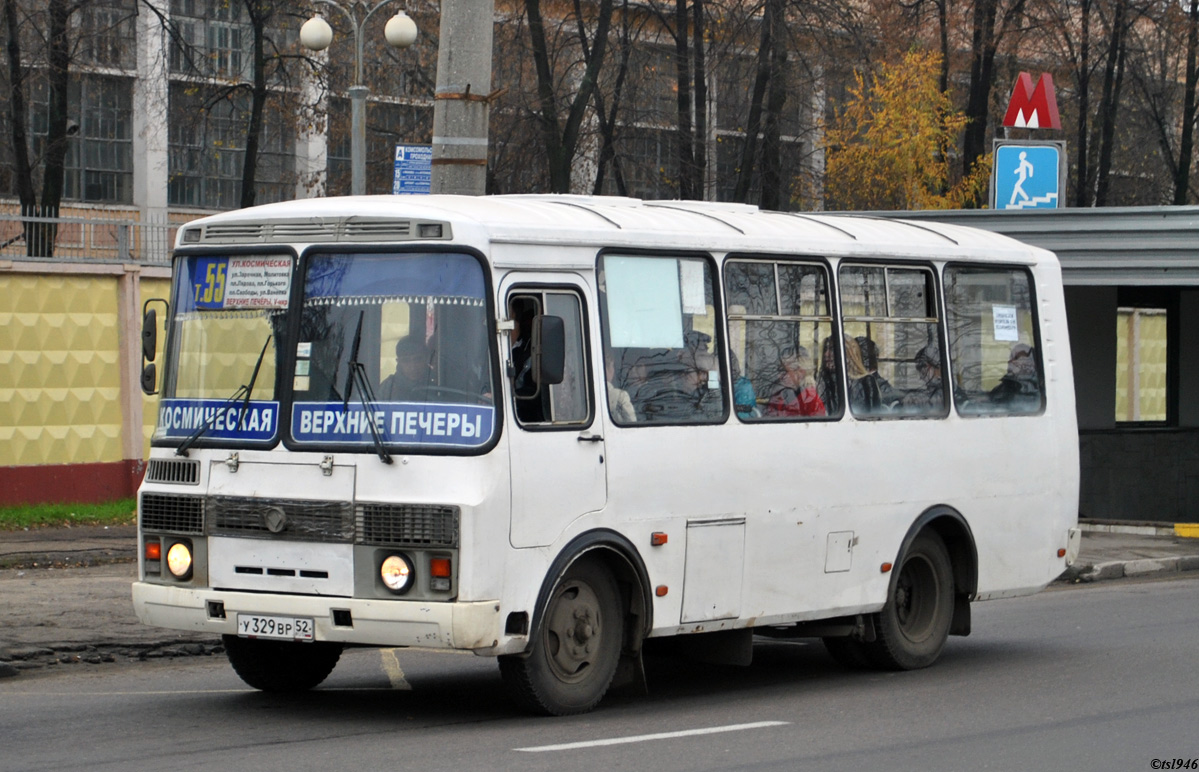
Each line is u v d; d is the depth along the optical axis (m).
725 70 38.81
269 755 9.30
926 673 13.59
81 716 10.79
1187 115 47.91
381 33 39.62
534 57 35.88
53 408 24.44
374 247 10.43
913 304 13.81
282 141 48.12
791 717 11.11
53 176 34.16
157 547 10.84
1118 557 23.22
